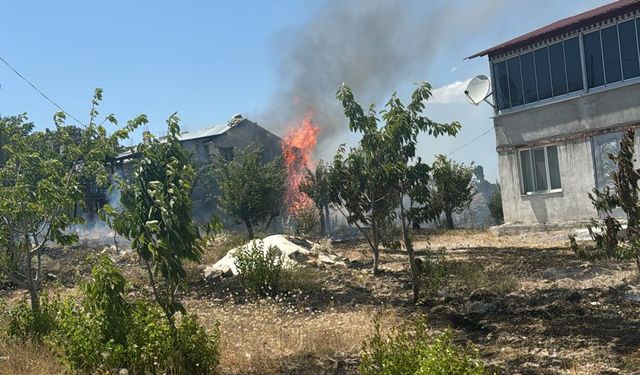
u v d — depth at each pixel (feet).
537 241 59.21
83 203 30.91
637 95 58.13
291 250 51.01
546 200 66.74
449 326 26.43
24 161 30.14
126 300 22.39
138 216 20.98
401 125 34.22
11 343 24.86
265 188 81.51
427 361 14.96
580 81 63.16
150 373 19.90
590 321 25.72
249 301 37.24
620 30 59.26
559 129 65.16
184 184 21.43
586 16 62.69
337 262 49.73
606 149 60.95
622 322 25.08
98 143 30.50
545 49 66.23
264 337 26.12
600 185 61.52
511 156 70.38
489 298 32.30
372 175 40.19
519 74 69.31
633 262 38.45
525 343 23.30
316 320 29.50
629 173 31.63
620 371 19.06
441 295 34.37
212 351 20.79
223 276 45.57
